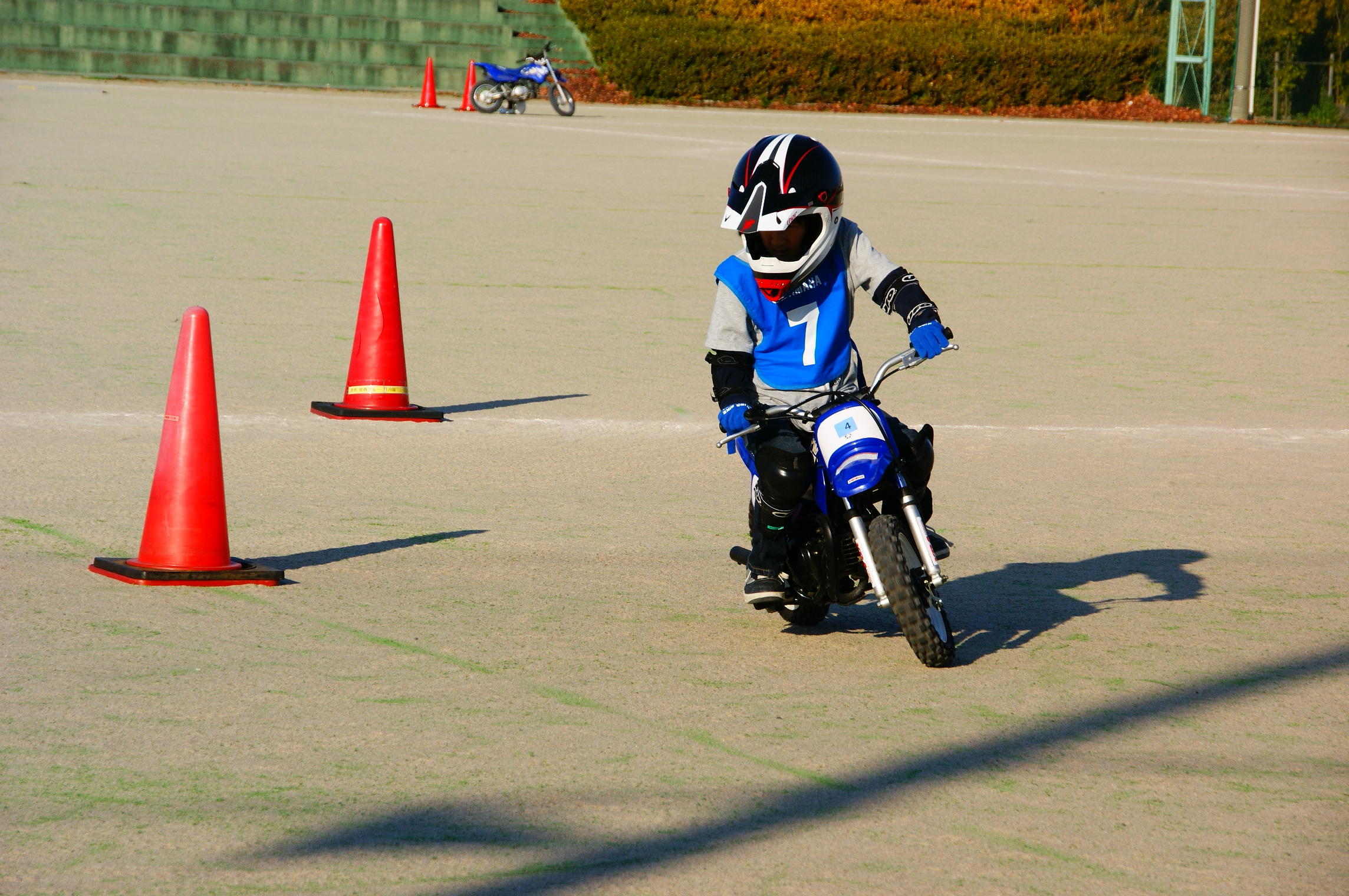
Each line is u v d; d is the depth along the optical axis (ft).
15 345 96.68
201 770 38.81
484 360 100.37
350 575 57.11
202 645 48.55
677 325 114.62
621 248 150.92
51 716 42.16
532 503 68.54
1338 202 215.10
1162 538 65.57
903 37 435.53
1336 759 41.50
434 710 43.47
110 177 185.98
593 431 82.53
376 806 36.94
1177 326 120.98
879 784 39.06
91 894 32.27
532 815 36.60
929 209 191.11
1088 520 68.28
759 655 49.75
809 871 34.04
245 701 43.68
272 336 104.22
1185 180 243.19
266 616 51.88
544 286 128.77
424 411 84.43
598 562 59.88
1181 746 42.29
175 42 411.34
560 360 101.30
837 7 458.50
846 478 46.55
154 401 84.17
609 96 428.15
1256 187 234.79
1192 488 74.18
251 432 79.61
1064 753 41.55
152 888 32.63
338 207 171.32
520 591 55.72
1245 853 35.55
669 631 51.88
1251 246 167.73
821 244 47.52
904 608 46.55
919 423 87.35
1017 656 50.16
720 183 213.87
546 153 249.14
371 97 390.83
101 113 279.90
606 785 38.52
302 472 72.64
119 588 54.19
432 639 49.96
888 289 49.21
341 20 426.10
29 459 71.67
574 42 451.53
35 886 32.58
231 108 315.17
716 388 48.73
